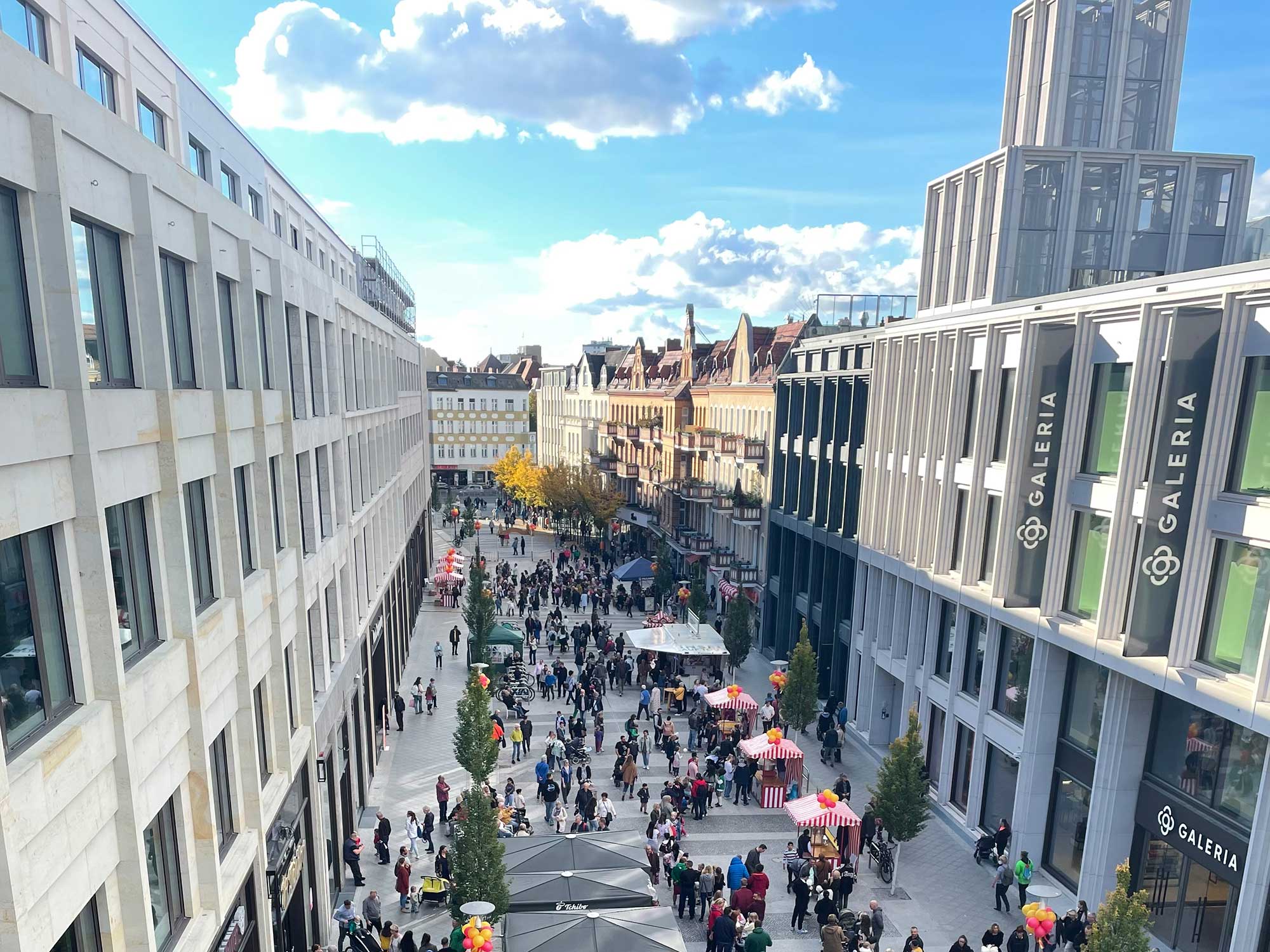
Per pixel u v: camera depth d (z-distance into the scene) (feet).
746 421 147.74
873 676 93.20
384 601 97.76
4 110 22.06
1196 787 53.06
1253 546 47.55
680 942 43.91
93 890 25.73
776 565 128.06
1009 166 90.48
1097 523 61.11
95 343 27.96
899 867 68.59
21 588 23.20
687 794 76.43
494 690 99.81
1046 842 66.90
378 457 97.66
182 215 34.91
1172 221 92.79
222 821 39.40
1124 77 97.40
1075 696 64.39
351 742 69.67
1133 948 39.47
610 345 286.66
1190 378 49.80
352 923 52.70
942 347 80.18
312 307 62.49
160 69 51.21
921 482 84.69
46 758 22.70
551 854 53.52
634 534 212.64
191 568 36.11
